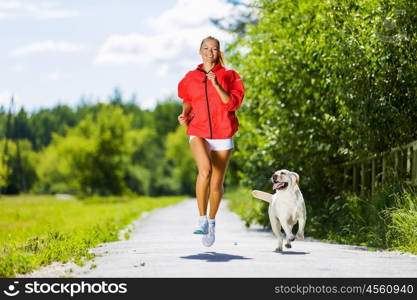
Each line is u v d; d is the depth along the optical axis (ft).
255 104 64.59
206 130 29.32
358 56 42.11
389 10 41.09
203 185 29.35
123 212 94.99
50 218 91.81
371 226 42.88
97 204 177.88
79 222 72.49
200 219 30.01
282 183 31.94
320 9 46.96
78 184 267.80
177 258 30.35
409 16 39.63
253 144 66.23
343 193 55.62
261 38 60.18
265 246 37.65
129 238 49.75
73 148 265.13
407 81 40.83
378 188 48.37
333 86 46.06
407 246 34.60
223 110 29.25
